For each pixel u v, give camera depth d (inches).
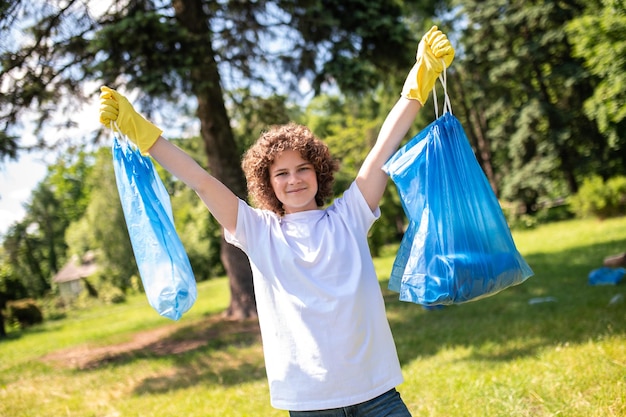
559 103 893.8
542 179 851.4
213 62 297.4
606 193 685.9
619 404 125.8
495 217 86.4
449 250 83.4
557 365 163.0
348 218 84.3
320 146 89.3
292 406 77.5
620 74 354.9
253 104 376.2
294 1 324.2
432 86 85.0
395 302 370.6
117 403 211.3
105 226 1123.9
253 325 353.4
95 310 919.7
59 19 289.1
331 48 337.1
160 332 399.2
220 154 362.0
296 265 80.4
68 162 352.2
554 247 530.6
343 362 76.6
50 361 345.7
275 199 90.0
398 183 86.1
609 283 304.5
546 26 829.2
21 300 792.3
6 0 266.7
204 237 1133.1
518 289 337.1
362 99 369.7
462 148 87.2
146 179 88.8
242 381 220.5
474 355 201.5
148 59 277.4
